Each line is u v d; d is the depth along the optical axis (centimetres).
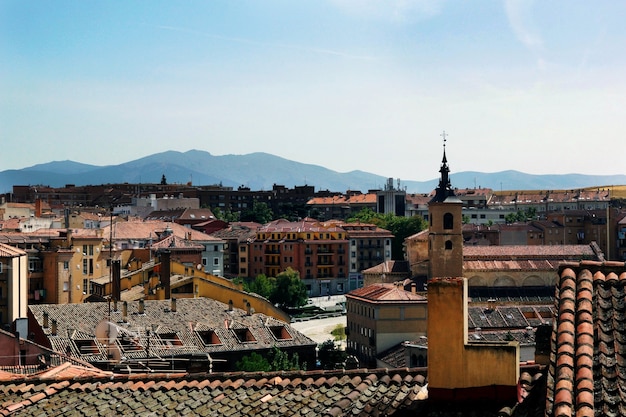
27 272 16750
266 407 2567
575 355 1972
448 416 2211
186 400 2712
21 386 2992
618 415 1789
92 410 2728
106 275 18588
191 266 16375
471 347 2250
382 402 2444
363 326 16525
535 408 2144
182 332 10775
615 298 2138
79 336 10069
